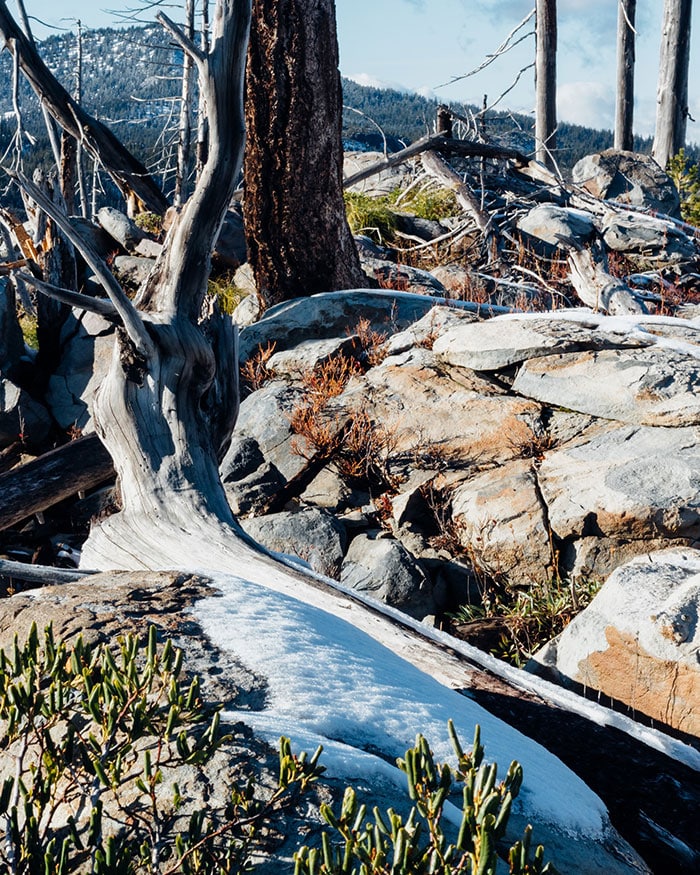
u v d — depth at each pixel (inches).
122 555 210.2
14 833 69.9
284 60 429.1
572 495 261.1
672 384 283.3
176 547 205.9
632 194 669.3
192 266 239.1
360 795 86.4
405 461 306.0
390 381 342.3
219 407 245.1
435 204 695.7
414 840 63.1
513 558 258.7
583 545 254.5
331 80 440.1
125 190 674.2
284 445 328.8
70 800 78.5
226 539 205.2
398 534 283.4
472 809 62.8
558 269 506.3
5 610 125.0
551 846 93.5
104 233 530.3
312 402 340.2
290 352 386.3
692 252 547.5
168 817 77.0
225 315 253.6
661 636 171.5
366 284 483.5
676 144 898.1
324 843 63.7
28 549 323.0
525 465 283.1
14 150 591.5
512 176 665.0
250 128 442.6
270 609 129.5
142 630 115.4
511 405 307.9
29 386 430.0
